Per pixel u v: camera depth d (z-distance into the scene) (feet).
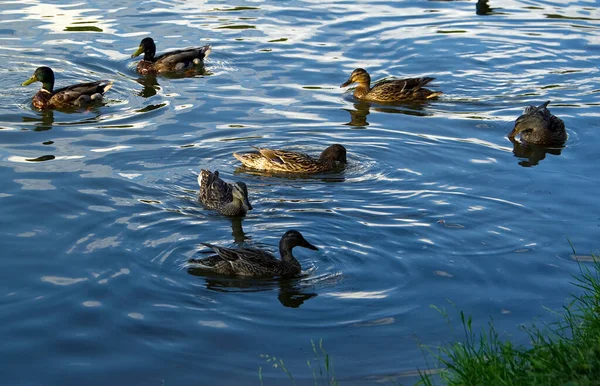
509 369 30.66
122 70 78.84
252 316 41.01
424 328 39.78
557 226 50.29
